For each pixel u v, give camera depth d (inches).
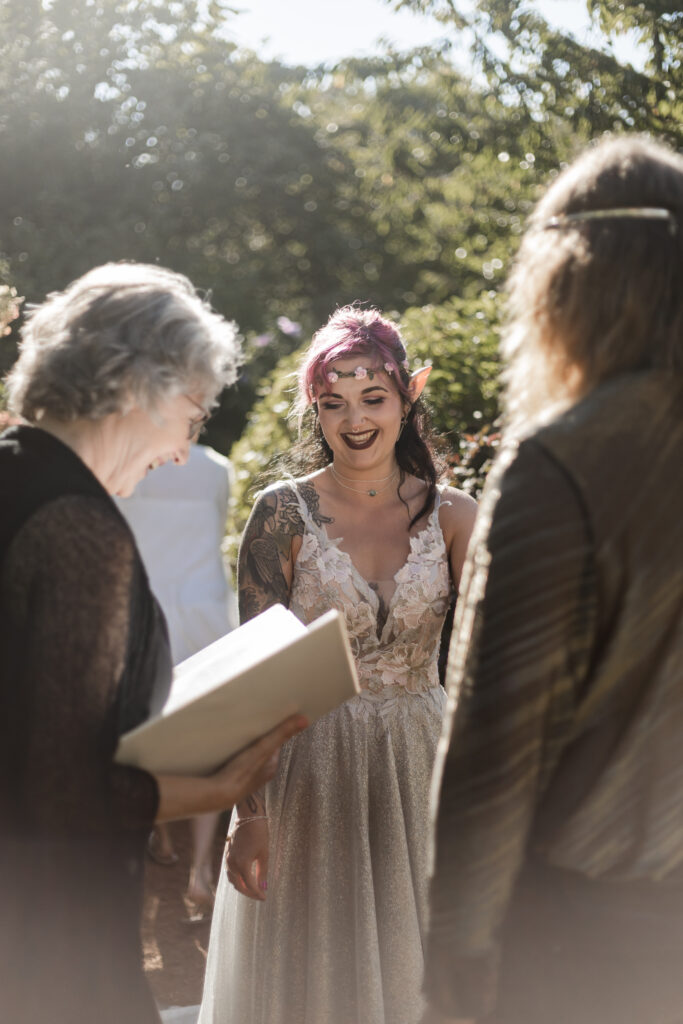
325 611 92.4
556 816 49.7
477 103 184.9
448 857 50.0
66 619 53.4
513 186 199.0
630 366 50.5
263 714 62.3
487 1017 52.2
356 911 89.4
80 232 471.8
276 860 91.1
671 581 47.8
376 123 282.0
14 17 390.0
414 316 179.2
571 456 48.1
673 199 50.7
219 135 528.4
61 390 59.0
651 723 48.4
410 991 89.7
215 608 157.9
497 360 161.0
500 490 49.4
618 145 53.4
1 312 111.3
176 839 185.8
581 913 49.3
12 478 56.4
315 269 622.8
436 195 327.0
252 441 195.6
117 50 444.5
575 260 51.2
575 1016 49.4
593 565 47.5
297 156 555.8
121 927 57.2
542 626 47.6
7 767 53.7
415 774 92.4
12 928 54.7
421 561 93.6
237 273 549.6
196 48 477.4
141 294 61.2
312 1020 89.1
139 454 63.1
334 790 90.8
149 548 156.0
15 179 448.5
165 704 63.0
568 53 149.3
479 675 48.9
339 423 92.7
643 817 48.9
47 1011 54.8
